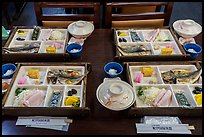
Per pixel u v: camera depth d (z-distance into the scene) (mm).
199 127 892
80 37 1352
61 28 1439
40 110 898
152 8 2096
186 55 1187
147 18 1618
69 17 1587
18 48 1239
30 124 887
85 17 1585
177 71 1122
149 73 1110
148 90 1000
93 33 1464
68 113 912
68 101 950
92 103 987
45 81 1062
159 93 987
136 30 1444
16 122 895
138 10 2115
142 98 979
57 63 1146
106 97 929
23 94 967
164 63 1150
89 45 1354
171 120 906
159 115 928
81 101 949
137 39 1359
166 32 1432
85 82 1040
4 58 1193
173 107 910
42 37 1370
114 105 910
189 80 1071
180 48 1257
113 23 1604
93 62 1224
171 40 1355
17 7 3139
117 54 1225
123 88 960
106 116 932
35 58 1196
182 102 962
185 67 1149
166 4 1570
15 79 1049
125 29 1454
